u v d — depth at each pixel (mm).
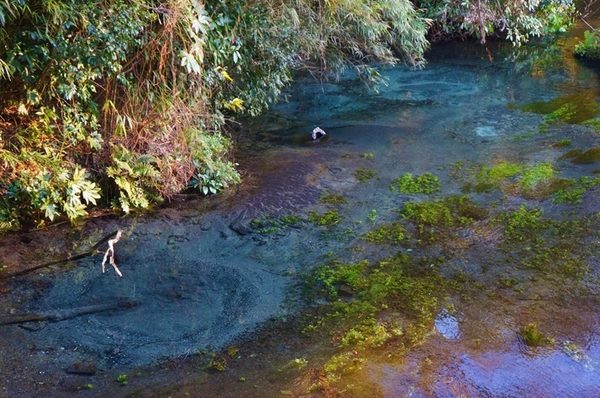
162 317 3771
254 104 6520
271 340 3502
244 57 5793
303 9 6453
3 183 4578
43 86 4473
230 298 3947
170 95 5031
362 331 3498
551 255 4223
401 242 4523
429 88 8633
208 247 4562
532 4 10648
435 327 3506
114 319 3754
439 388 2996
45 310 3824
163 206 5152
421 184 5504
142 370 3299
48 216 4641
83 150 4938
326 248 4496
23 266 4273
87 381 3219
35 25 4172
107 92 4781
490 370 3135
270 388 3080
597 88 8188
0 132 4523
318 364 3230
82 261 4363
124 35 4430
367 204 5156
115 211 5012
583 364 3170
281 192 5359
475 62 9969
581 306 3641
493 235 4555
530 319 3541
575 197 4996
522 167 5727
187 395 3070
